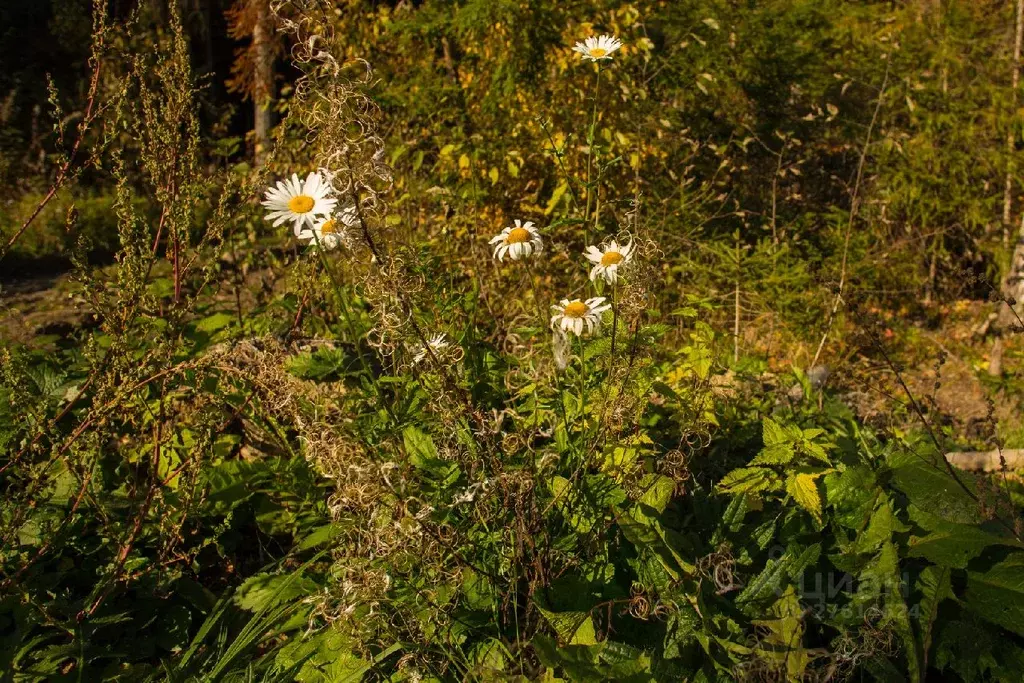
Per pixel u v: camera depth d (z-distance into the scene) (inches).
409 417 103.6
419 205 183.5
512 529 87.6
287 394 99.7
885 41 295.3
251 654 103.2
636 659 83.4
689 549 93.0
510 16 211.2
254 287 182.1
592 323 89.9
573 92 216.8
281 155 221.0
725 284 231.3
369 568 78.6
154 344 120.2
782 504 100.8
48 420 107.8
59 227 329.7
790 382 156.7
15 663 97.0
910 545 92.4
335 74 75.9
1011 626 85.4
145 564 113.1
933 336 259.8
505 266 150.7
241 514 124.1
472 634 90.9
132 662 105.3
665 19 284.0
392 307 87.4
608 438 96.7
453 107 233.5
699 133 298.0
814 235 278.2
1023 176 273.1
